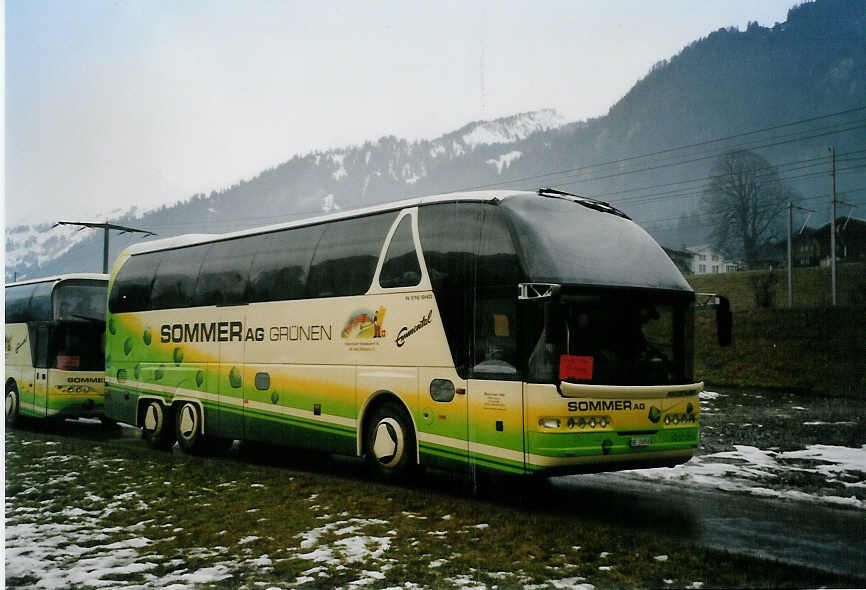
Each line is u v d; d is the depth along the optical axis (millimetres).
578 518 9492
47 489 11461
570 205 11289
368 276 12570
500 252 10570
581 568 7055
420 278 11656
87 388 20688
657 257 11211
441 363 11148
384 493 10859
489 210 10891
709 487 11602
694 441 10797
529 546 7832
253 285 14961
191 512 9758
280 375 14117
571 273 10227
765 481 11930
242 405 14938
